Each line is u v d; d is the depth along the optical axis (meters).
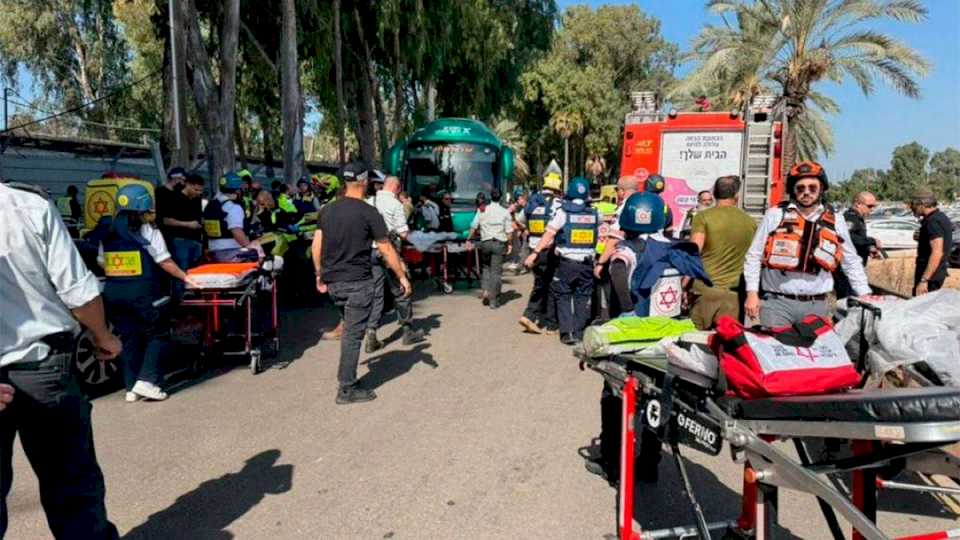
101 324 2.92
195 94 15.84
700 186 12.01
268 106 26.61
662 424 3.11
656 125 12.16
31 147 20.11
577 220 8.27
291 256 11.38
